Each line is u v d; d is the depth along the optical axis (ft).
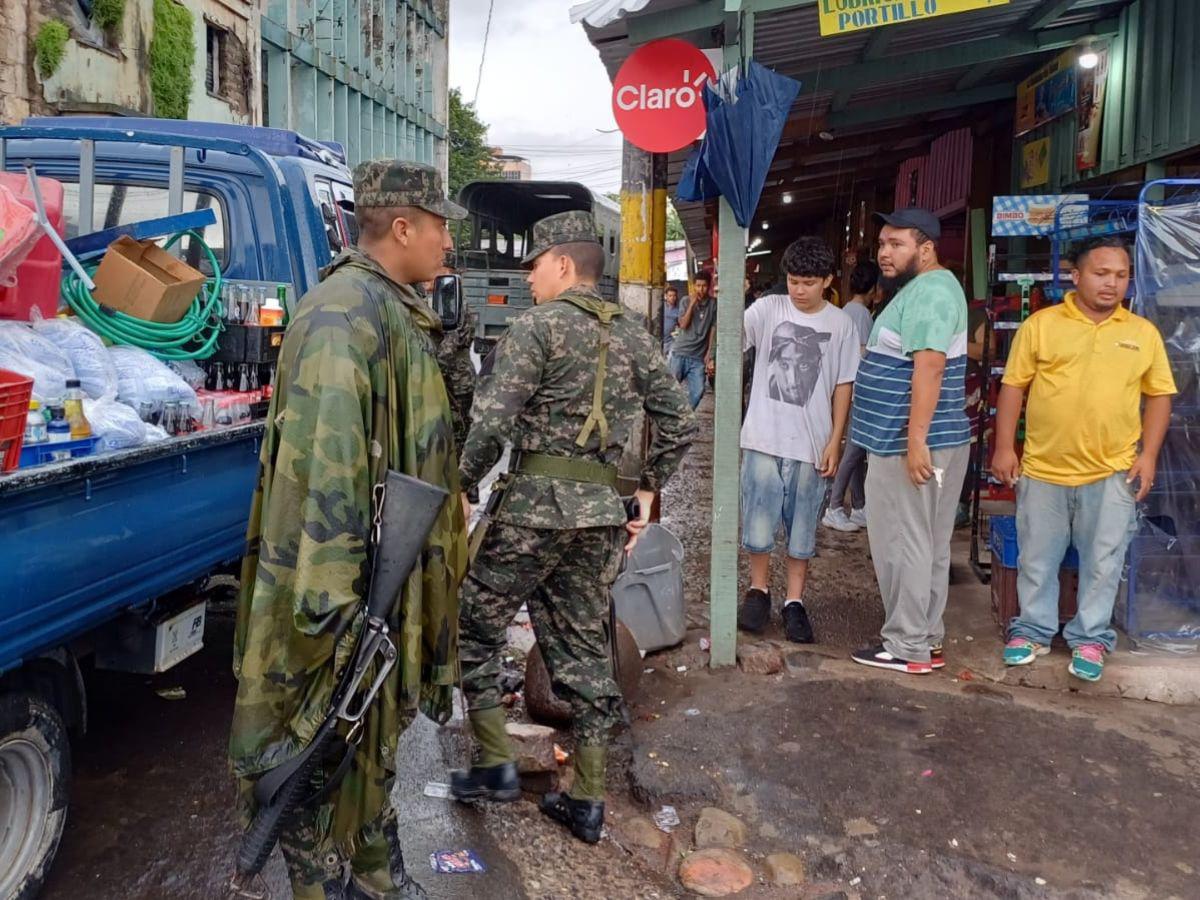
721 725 12.59
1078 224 17.07
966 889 9.61
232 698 13.71
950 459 13.66
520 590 10.12
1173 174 20.67
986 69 26.27
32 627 8.07
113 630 10.62
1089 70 23.50
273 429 7.48
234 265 14.80
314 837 7.52
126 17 39.75
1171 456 14.29
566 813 10.64
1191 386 14.10
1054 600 13.92
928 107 29.09
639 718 12.89
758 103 13.29
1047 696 13.62
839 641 15.78
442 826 10.60
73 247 12.41
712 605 14.40
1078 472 13.25
